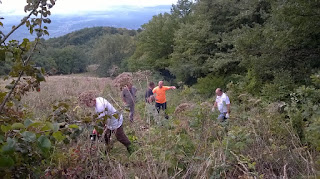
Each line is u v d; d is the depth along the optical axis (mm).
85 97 4125
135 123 5789
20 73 2244
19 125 1895
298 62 9984
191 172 3318
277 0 9930
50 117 2668
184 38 18938
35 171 2494
